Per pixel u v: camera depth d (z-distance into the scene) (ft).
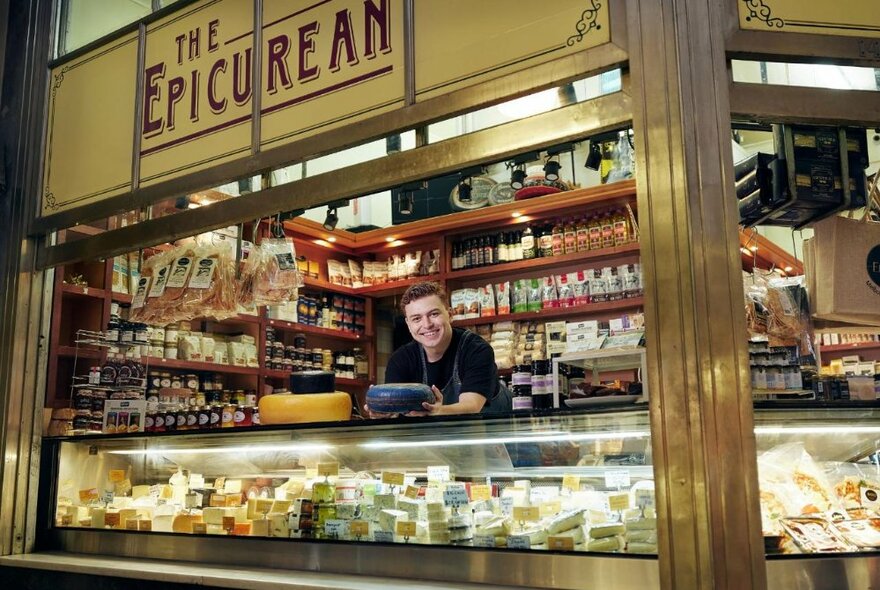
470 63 8.57
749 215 8.80
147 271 12.13
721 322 6.82
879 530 7.44
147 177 11.17
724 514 6.48
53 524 11.44
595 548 7.38
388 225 21.76
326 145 9.49
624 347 10.92
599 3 7.84
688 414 6.72
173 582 8.98
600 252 17.51
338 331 20.15
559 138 7.91
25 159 12.48
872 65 7.72
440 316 11.89
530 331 18.47
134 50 11.76
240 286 11.86
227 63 10.68
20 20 13.24
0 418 11.64
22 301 12.01
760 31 7.56
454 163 8.59
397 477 8.75
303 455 9.50
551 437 7.92
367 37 9.43
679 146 7.18
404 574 8.25
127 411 11.97
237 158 10.28
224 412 13.91
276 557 9.11
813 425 7.81
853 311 8.42
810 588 6.93
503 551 7.75
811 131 8.36
